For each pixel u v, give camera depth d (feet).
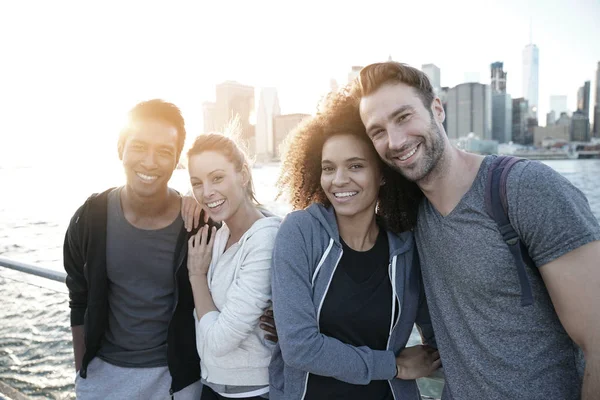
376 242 5.23
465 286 4.38
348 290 4.89
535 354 4.15
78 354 6.67
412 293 5.12
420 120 4.36
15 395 9.18
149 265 6.12
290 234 4.95
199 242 5.91
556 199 3.83
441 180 4.50
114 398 6.06
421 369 5.04
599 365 3.65
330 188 5.03
